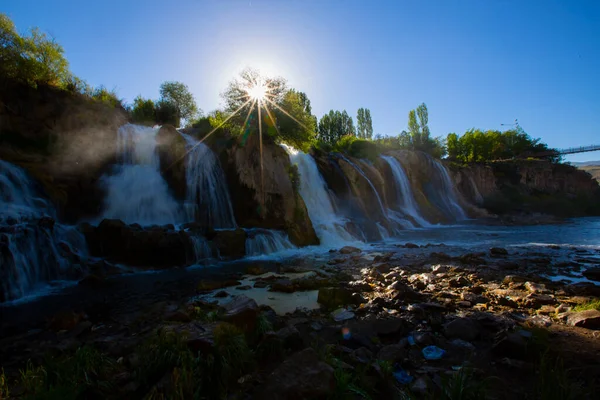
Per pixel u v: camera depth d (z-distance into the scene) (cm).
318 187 2759
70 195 1570
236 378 423
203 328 471
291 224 2055
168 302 870
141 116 2725
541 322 629
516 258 1484
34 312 830
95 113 1842
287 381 372
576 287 890
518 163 5944
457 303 774
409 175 4200
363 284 966
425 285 962
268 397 359
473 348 533
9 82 1612
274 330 598
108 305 870
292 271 1257
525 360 481
